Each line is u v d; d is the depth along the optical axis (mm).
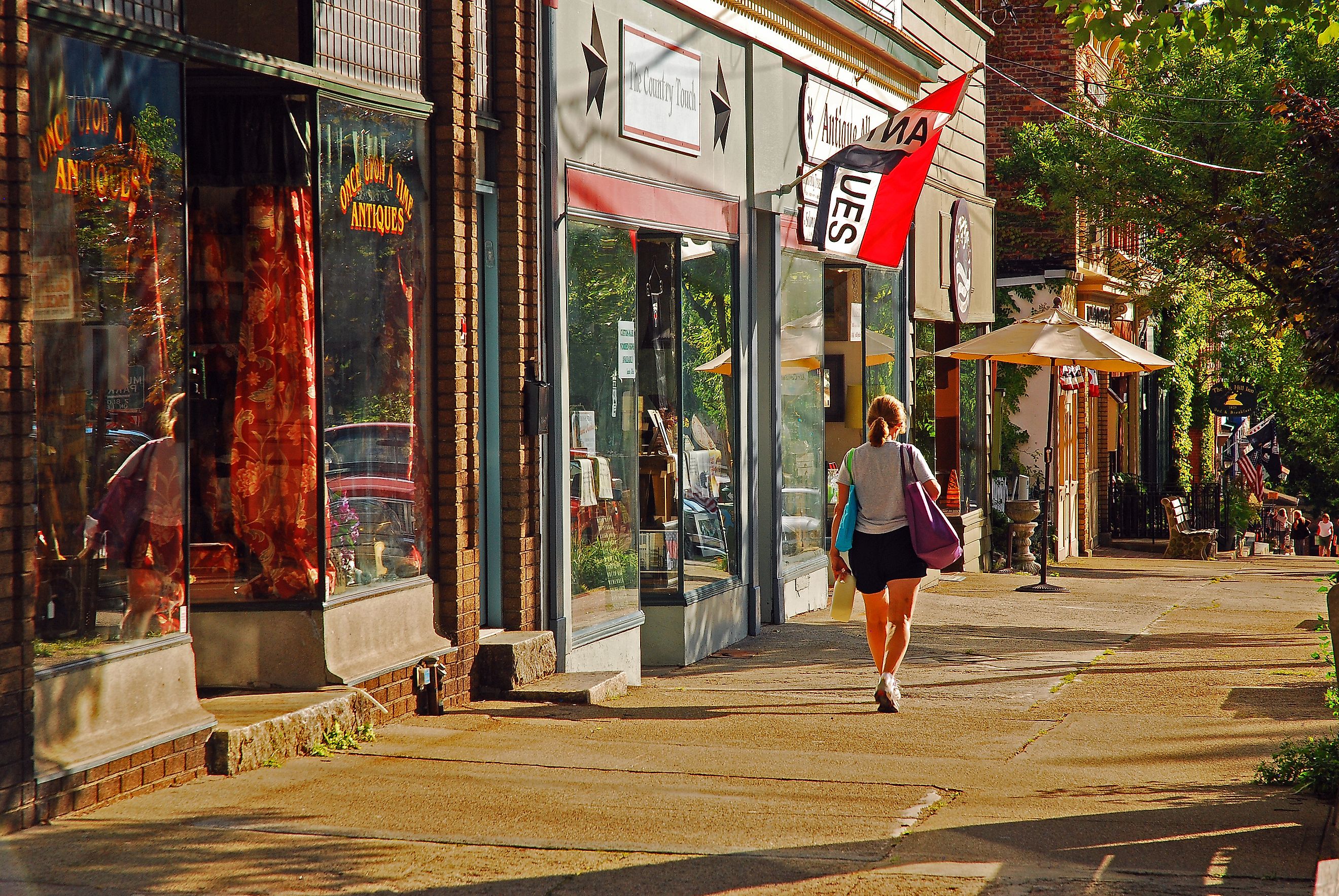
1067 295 43344
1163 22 20422
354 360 13977
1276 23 20250
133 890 8641
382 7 14352
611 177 18141
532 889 8828
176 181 11539
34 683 9859
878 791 11648
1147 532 55031
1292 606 28266
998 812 10938
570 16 17203
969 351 30219
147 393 11195
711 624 20812
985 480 36812
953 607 27062
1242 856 9617
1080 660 20141
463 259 15352
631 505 19297
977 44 36812
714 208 21219
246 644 13219
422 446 15062
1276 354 51938
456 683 15258
